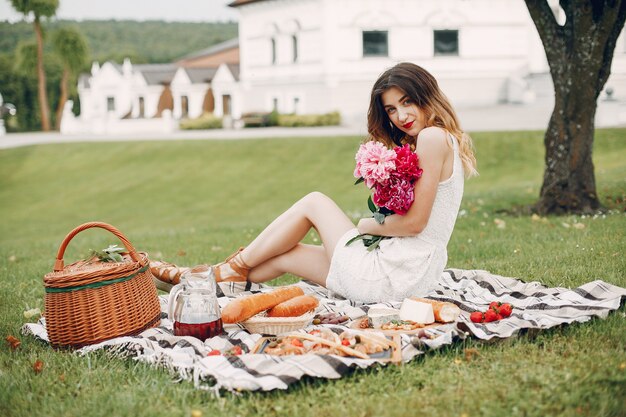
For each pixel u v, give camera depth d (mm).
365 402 2945
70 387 3279
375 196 3945
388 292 4094
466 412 2826
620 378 3012
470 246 6668
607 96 24062
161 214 19719
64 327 3803
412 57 33219
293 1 34531
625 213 8375
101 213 20609
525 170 19641
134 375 3375
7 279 6184
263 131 31281
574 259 5527
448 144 3941
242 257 4496
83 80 51906
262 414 2918
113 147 29109
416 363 3336
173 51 101312
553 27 8586
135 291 3936
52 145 30844
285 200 19938
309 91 34469
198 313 3748
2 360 3730
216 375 3117
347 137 25797
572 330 3678
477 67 33750
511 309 3900
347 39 32875
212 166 24625
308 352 3395
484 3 33375
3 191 24875
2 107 44938
